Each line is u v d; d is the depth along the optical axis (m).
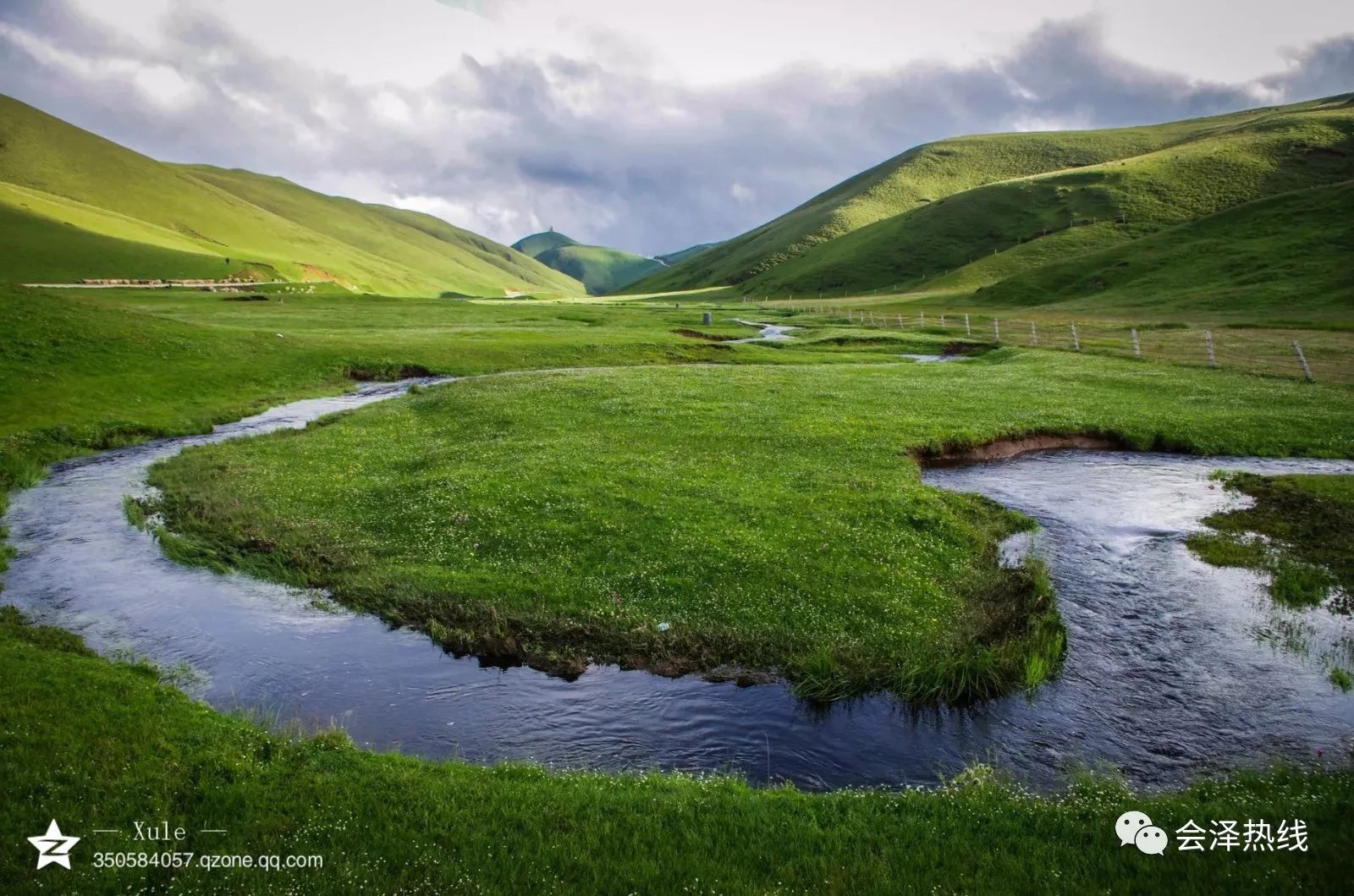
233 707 14.52
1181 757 13.07
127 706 13.18
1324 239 117.38
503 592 19.25
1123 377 51.56
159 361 51.94
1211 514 25.94
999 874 9.39
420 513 24.97
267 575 20.94
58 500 28.30
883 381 52.81
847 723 14.31
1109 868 9.41
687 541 21.88
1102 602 19.31
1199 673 15.91
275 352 60.88
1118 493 28.69
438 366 63.88
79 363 47.56
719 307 177.62
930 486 28.56
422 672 16.03
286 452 34.69
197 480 30.25
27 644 15.84
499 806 10.75
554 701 14.95
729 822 10.45
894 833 10.27
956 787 11.86
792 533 22.72
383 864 9.37
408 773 11.65
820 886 9.12
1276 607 18.83
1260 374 52.25
